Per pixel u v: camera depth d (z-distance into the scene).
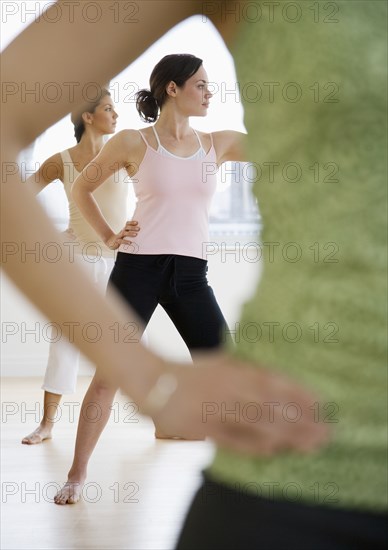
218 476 0.77
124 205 4.78
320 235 0.75
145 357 0.74
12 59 0.77
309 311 0.75
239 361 0.76
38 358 7.49
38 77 0.77
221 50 7.34
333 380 0.74
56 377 4.81
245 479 0.75
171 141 3.90
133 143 3.90
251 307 0.79
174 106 3.87
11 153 0.75
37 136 0.78
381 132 0.74
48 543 3.02
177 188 3.87
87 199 4.04
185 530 0.79
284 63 0.77
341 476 0.73
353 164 0.74
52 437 4.92
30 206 0.73
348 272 0.74
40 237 0.73
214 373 0.73
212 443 0.77
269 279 0.78
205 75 3.86
